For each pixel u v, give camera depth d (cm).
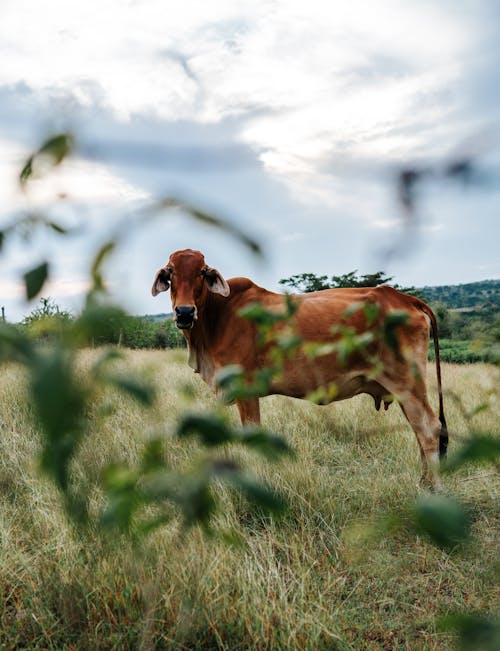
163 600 269
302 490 434
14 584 304
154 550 282
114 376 66
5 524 356
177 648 246
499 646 77
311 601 290
